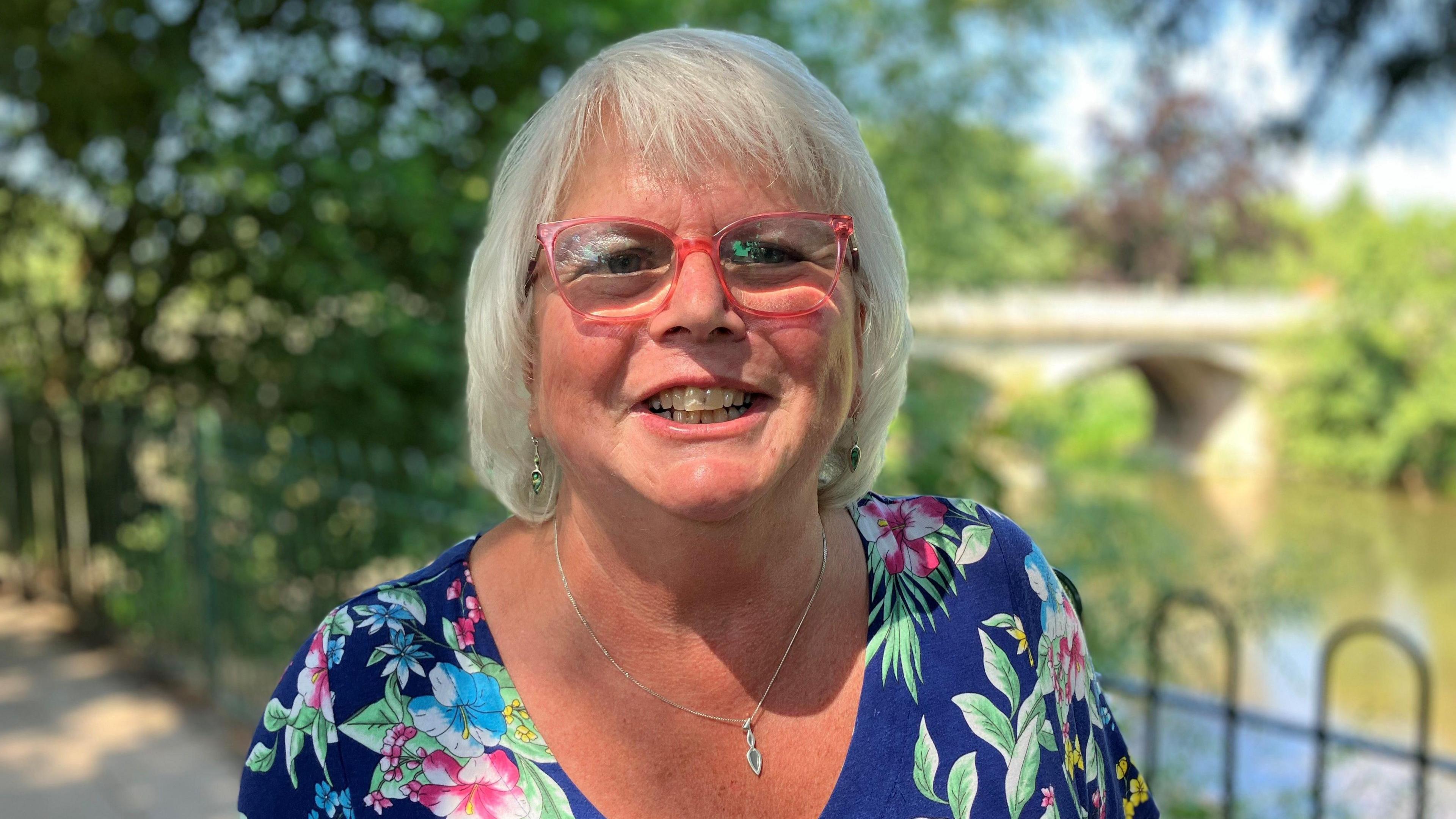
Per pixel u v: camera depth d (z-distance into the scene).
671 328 1.03
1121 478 28.17
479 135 6.25
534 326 1.17
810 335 1.06
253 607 4.52
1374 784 4.60
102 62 5.52
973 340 15.14
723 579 1.11
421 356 5.52
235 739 4.42
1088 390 35.53
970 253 12.50
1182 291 36.12
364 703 1.09
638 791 1.10
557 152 1.12
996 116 12.15
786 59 1.15
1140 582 7.86
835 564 1.22
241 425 5.64
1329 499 27.98
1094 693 1.31
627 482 1.07
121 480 5.41
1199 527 23.45
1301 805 4.29
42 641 5.56
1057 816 1.16
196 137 5.38
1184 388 37.50
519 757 1.09
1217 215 31.78
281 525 4.39
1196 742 5.03
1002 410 7.21
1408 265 30.17
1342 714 8.91
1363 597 17.56
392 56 6.19
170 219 5.89
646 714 1.12
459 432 5.83
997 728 1.17
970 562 1.26
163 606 5.13
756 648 1.14
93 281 6.21
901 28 11.10
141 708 4.74
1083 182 29.97
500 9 5.95
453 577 1.18
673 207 1.06
